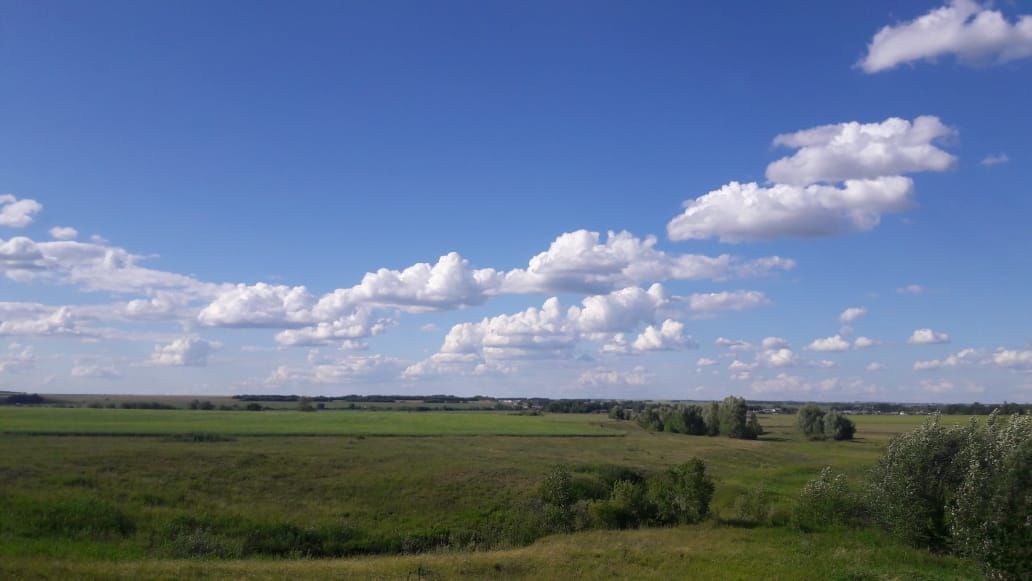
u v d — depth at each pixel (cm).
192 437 7088
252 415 12606
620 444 9638
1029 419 2567
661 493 4253
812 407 13212
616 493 4303
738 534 3597
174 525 3669
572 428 12381
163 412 12238
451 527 4275
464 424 12119
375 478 5366
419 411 17875
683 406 13300
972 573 2600
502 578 2558
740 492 5097
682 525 4012
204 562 2805
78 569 2317
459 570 2655
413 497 4919
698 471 4222
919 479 3117
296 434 8312
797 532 3619
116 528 3553
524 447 8506
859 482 4234
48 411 10981
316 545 3759
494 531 4141
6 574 2156
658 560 2895
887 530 3319
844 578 2548
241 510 4184
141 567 2455
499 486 5397
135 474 4800
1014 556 2264
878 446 10450
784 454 9131
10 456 4969
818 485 3788
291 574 2466
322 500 4709
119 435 6975
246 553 3466
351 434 8744
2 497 3719
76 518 3541
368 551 3803
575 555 2980
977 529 2433
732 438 12275
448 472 5809
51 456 5116
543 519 4216
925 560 2850
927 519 3058
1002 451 2484
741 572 2655
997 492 2367
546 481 4472
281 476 5253
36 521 3434
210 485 4766
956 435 3089
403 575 2522
